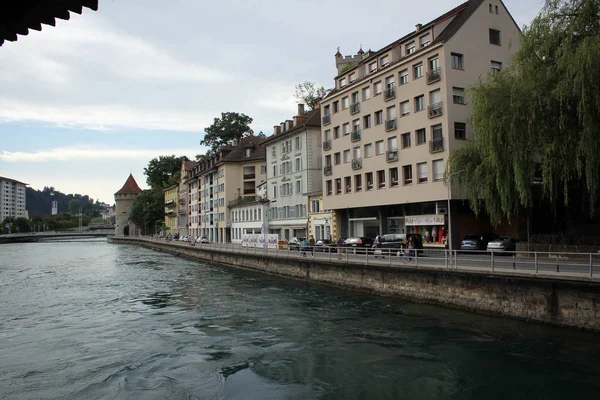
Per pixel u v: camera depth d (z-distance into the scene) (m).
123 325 18.67
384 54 38.12
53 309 22.70
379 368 12.26
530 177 19.97
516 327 15.31
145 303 24.06
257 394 10.88
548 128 18.94
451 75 31.66
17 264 51.56
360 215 41.53
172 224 120.00
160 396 10.94
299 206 52.41
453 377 11.35
